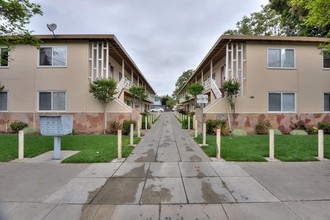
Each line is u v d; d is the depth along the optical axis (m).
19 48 13.64
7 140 9.71
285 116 13.27
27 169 5.50
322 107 13.55
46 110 13.60
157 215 3.17
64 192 4.02
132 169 5.53
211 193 3.97
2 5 8.71
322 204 3.51
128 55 16.80
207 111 13.12
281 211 3.28
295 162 6.17
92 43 13.67
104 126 13.32
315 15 8.66
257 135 11.89
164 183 4.51
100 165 5.90
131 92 18.92
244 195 3.87
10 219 3.05
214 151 7.46
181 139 10.71
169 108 84.81
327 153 7.09
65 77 13.52
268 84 13.26
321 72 13.61
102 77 13.51
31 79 13.62
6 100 13.75
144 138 11.03
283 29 22.34
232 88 12.45
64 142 9.32
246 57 13.23
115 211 3.30
